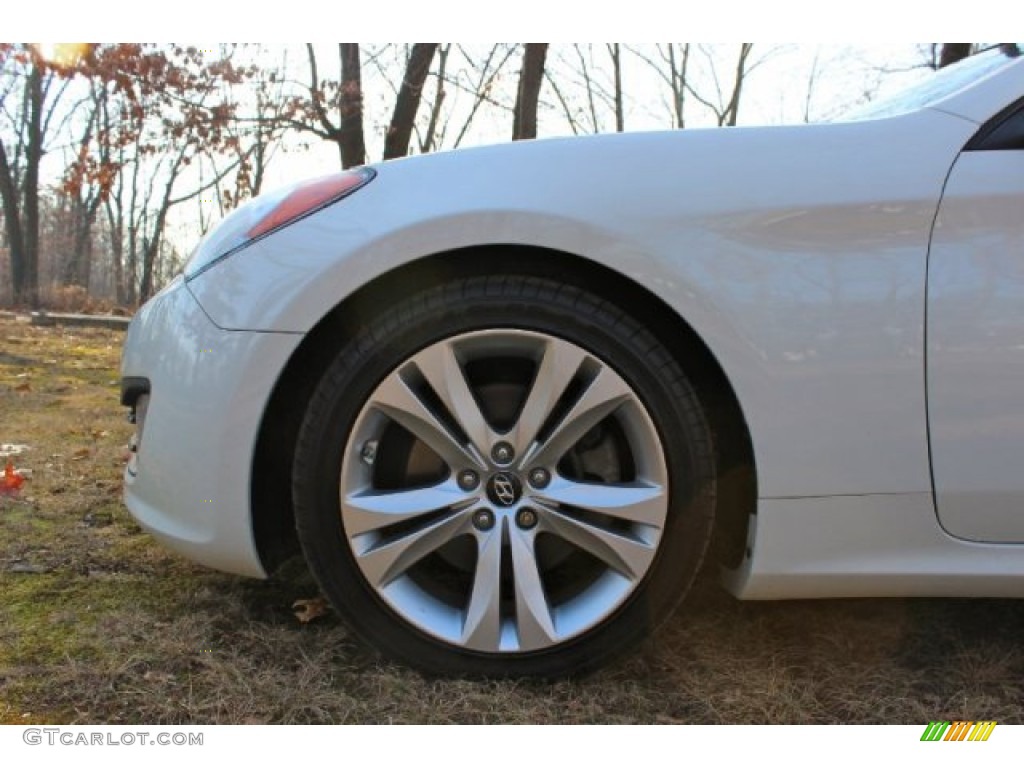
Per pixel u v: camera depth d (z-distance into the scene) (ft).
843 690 5.47
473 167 5.37
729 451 5.57
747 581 5.32
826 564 5.21
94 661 5.57
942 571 5.18
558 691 5.36
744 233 5.13
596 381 5.28
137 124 23.54
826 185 5.14
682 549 5.30
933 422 5.08
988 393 5.04
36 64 23.29
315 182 5.66
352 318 5.57
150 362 5.77
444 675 5.38
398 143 23.53
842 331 5.08
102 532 8.10
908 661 5.85
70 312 52.65
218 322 5.39
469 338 5.31
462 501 5.35
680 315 5.12
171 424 5.53
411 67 22.82
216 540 5.43
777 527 5.17
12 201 68.69
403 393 5.28
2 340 25.77
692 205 5.16
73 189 24.98
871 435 5.10
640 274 5.11
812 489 5.14
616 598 5.35
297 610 6.52
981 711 5.21
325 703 5.17
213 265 5.61
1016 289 5.02
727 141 5.34
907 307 5.06
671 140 5.38
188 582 6.97
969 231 5.06
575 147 5.40
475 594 5.34
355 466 5.34
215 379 5.35
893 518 5.16
